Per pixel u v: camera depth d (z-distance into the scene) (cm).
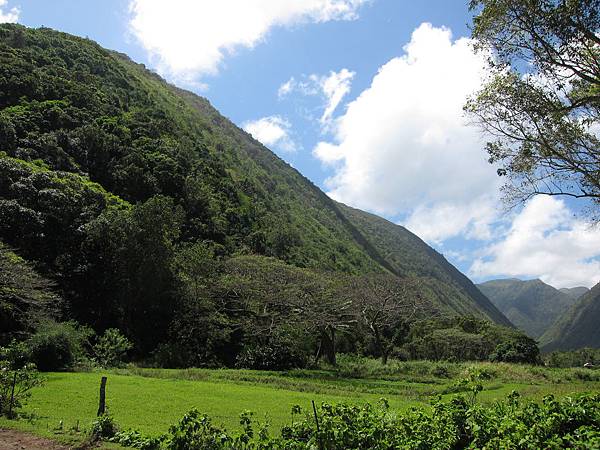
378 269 10412
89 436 1075
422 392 2550
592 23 1134
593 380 3644
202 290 4228
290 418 1513
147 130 6875
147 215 4041
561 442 725
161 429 1257
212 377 2881
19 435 1096
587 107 1298
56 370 2586
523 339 6481
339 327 4572
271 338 4159
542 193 1451
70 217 4097
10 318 2955
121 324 3959
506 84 1339
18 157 4600
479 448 795
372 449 838
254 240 6700
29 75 5950
